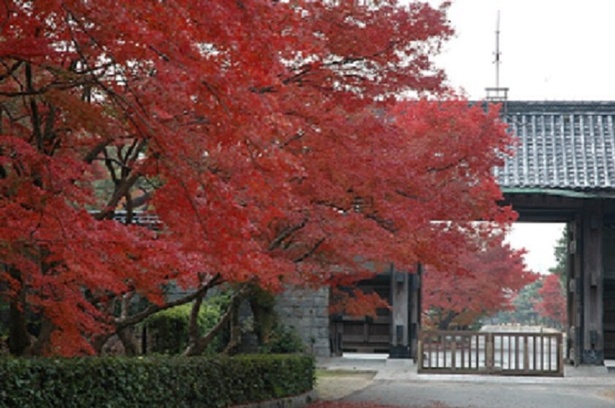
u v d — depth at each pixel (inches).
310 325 1221.7
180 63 299.6
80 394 443.5
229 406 654.5
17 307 468.8
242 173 366.6
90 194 427.2
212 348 1082.7
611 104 1206.3
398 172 539.8
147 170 421.1
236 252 364.8
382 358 1309.1
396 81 467.8
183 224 387.5
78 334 454.3
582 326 1133.1
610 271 1188.5
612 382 1023.6
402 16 451.2
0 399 376.2
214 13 274.5
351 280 811.4
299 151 485.4
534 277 1641.2
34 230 358.3
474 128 625.9
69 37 336.8
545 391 928.9
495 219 650.2
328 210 535.5
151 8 285.6
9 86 437.4
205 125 375.6
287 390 767.7
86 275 396.5
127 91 377.1
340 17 439.2
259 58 290.4
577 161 1145.4
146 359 542.9
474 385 984.3
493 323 4055.1
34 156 368.8
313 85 457.1
